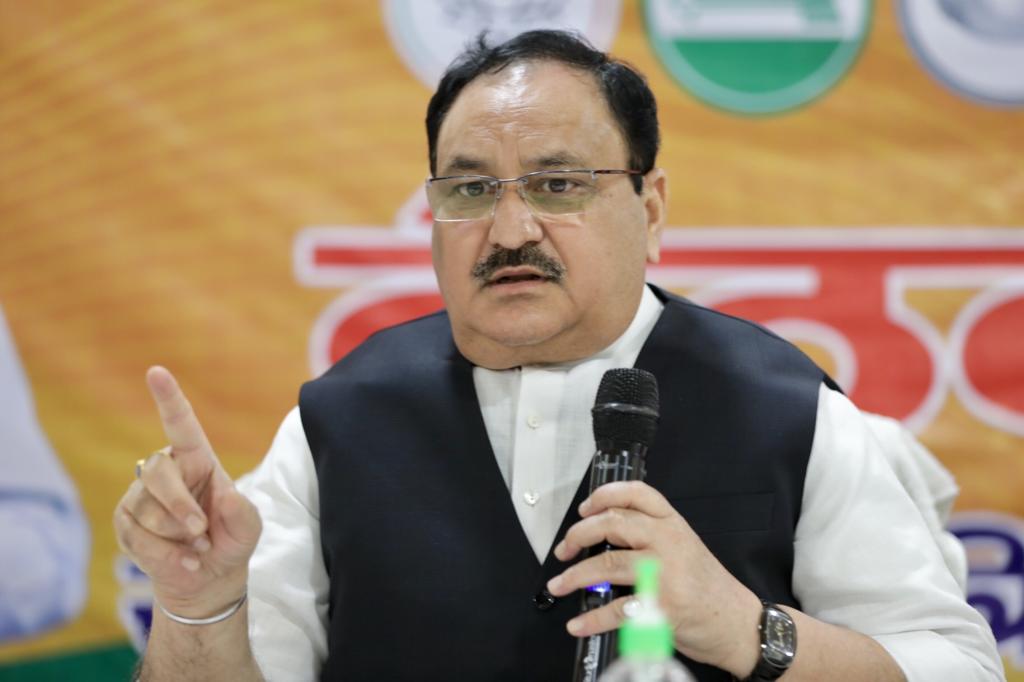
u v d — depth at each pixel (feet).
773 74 24.40
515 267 13.67
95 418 24.06
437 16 24.40
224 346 24.32
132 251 24.18
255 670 12.79
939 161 24.39
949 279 24.44
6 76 24.00
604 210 13.93
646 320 15.12
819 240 24.48
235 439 24.29
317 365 24.45
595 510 11.15
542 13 24.35
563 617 13.34
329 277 24.50
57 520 23.98
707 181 24.49
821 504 14.01
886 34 24.39
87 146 24.13
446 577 13.61
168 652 12.25
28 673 23.79
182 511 10.89
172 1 24.27
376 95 24.50
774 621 12.00
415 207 24.58
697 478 13.89
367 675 13.57
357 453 14.53
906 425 24.49
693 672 13.21
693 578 11.34
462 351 14.75
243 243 24.39
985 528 24.45
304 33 24.43
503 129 13.79
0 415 23.90
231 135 24.35
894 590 13.46
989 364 24.40
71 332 24.08
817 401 14.47
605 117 14.10
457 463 14.26
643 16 24.34
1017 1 24.35
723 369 14.62
